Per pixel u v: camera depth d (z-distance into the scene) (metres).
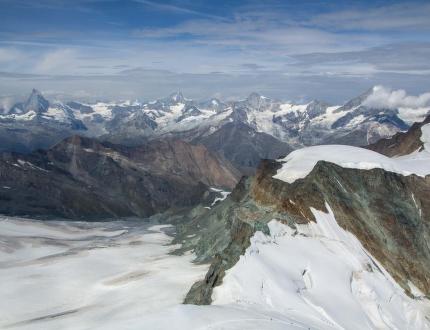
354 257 92.75
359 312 80.31
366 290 86.06
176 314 63.50
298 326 65.31
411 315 86.06
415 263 100.06
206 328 59.56
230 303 73.12
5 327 88.69
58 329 82.06
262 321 63.69
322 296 80.06
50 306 101.81
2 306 101.19
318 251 91.88
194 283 94.81
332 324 73.56
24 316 96.31
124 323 62.16
